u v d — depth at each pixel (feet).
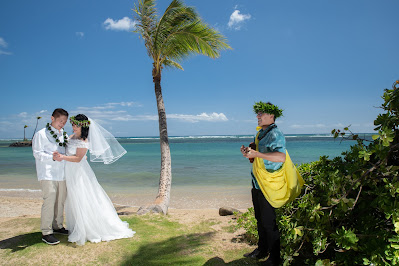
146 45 25.95
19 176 46.73
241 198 29.71
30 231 14.16
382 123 8.82
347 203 8.52
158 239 13.41
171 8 23.38
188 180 41.91
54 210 13.34
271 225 9.57
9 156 102.99
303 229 9.37
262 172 9.43
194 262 10.81
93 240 12.64
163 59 25.77
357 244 8.44
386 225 8.73
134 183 39.83
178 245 12.65
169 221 16.96
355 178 8.79
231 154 100.17
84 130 12.76
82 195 12.69
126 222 15.06
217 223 16.78
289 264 10.03
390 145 8.51
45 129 12.50
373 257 7.54
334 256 9.77
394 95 8.63
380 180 8.63
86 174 13.08
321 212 8.97
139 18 25.36
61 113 12.42
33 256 11.13
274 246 9.56
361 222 9.15
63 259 10.95
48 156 12.28
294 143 181.57
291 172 9.25
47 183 12.41
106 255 11.37
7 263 10.56
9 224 15.39
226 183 39.14
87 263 10.68
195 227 15.76
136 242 12.85
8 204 25.32
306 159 70.59
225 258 11.19
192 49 25.66
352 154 10.25
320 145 152.76
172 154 102.22
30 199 28.37
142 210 19.31
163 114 25.11
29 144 227.81
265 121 9.68
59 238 13.05
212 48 25.07
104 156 13.64
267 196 9.38
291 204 11.31
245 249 12.19
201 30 23.58
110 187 36.70
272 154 8.89
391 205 7.83
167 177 23.15
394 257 7.11
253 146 10.03
